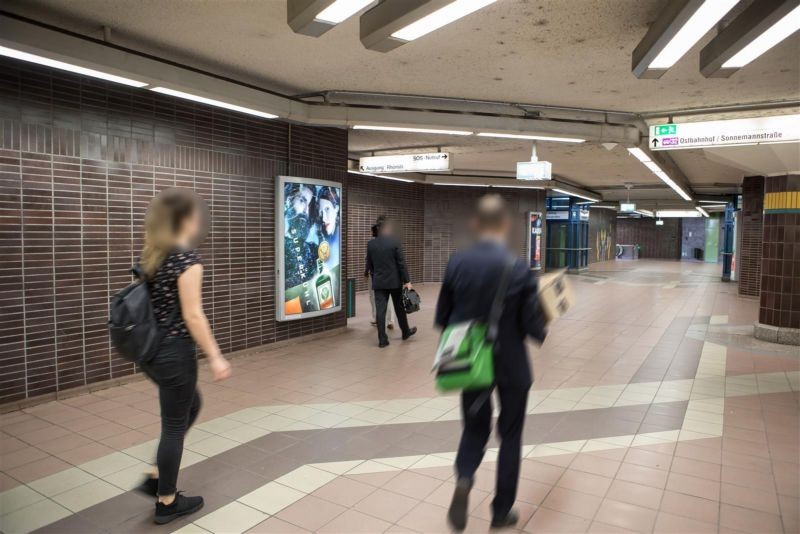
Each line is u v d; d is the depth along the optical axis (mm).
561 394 5398
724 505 3172
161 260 2785
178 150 6023
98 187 5258
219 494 3311
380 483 3461
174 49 5059
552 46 4816
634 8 3973
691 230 39219
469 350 2523
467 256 2725
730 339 8297
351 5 3195
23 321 4742
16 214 4656
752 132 6582
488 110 7094
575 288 16109
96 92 5230
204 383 5727
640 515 3062
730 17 4078
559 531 2898
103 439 4145
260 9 4137
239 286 6840
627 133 7797
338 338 8172
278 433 4312
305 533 2889
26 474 3562
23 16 4234
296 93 6598
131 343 2666
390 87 6297
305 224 7543
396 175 14453
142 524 2971
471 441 2771
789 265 7918
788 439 4203
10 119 4602
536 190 18922
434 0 3035
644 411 4875
